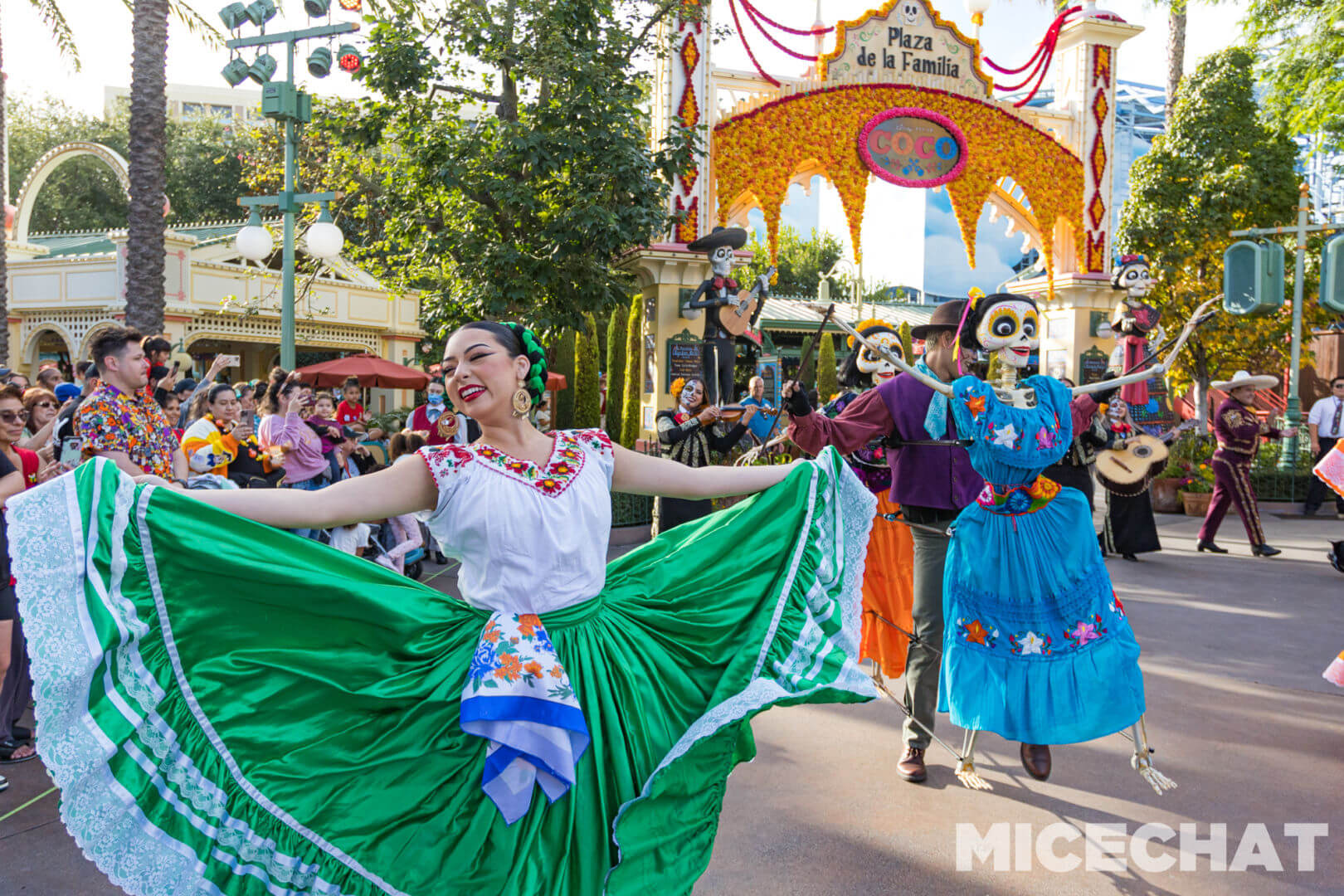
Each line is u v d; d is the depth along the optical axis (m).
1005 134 13.57
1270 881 3.23
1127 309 11.27
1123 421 9.48
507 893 2.13
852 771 4.25
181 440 5.84
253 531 2.24
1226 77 15.96
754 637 2.71
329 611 2.27
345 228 20.53
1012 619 3.70
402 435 7.82
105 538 2.13
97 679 2.08
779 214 12.58
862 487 2.99
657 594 2.65
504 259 10.12
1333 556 6.95
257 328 19.22
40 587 2.05
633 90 10.90
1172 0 17.58
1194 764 4.27
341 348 21.44
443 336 11.57
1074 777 4.16
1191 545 10.53
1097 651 3.61
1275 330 16.14
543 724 2.18
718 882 3.25
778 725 4.90
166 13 11.27
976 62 13.41
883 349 3.78
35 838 3.61
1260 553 9.80
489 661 2.22
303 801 2.19
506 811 2.16
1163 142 16.41
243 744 2.18
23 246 19.67
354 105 10.95
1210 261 16.27
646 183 10.59
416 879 2.16
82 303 17.86
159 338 6.38
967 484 4.12
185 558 2.18
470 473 2.29
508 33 10.50
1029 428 3.61
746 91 12.73
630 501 11.41
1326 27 15.82
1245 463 9.83
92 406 4.48
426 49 10.44
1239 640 6.43
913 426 4.20
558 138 10.07
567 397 15.93
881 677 5.32
